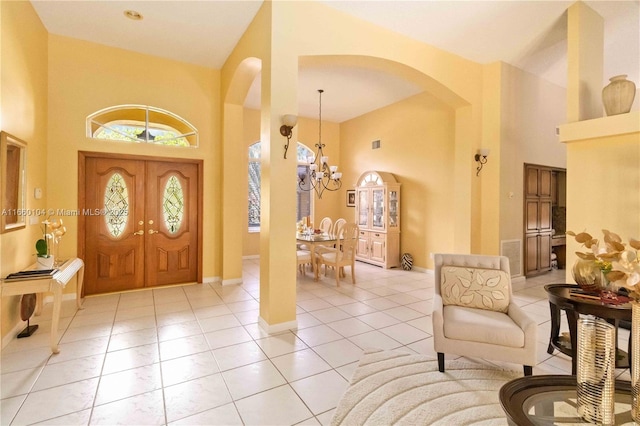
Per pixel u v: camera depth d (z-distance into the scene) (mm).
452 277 2668
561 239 6375
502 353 2162
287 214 3156
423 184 5945
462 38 4055
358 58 3617
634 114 2918
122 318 3402
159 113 4527
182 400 2018
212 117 4855
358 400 2012
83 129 4008
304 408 1951
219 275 4949
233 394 2086
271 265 3072
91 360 2504
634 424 1287
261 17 3295
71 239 3959
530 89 5242
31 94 3293
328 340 2916
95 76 4062
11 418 1830
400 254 6402
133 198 4438
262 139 3295
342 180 8164
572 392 1470
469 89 4637
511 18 3654
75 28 3736
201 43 4074
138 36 3910
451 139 5449
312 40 3271
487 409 1928
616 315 2068
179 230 4754
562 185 6633
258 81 5414
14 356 2547
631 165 3045
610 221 3166
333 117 7742
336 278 4859
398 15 3539
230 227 4824
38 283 2615
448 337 2301
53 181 3838
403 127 6383
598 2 3469
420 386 2168
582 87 3479
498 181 4762
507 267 2660
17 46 2947
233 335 3008
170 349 2707
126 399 2020
